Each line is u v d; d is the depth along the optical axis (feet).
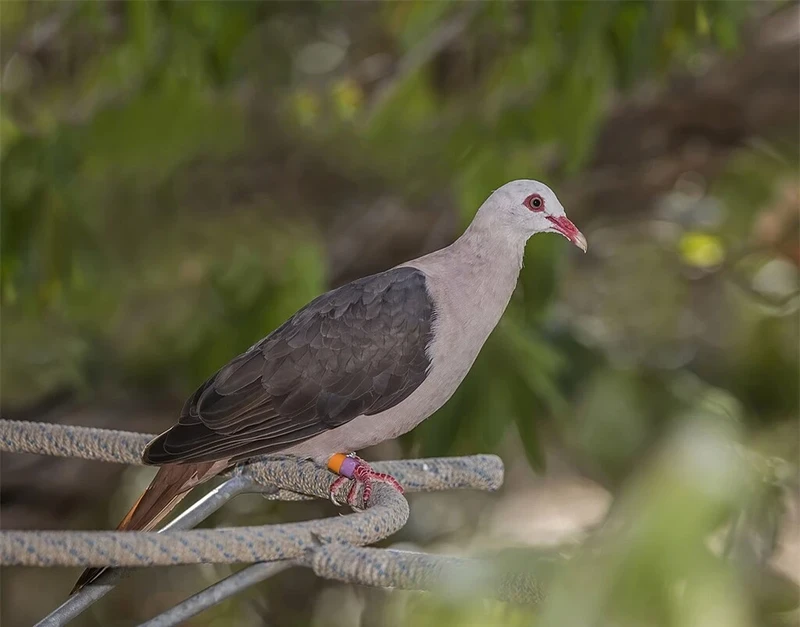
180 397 41.52
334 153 38.88
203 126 35.45
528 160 30.53
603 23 30.66
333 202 41.86
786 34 41.16
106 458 20.77
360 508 20.94
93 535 13.98
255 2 35.45
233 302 32.12
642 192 44.62
